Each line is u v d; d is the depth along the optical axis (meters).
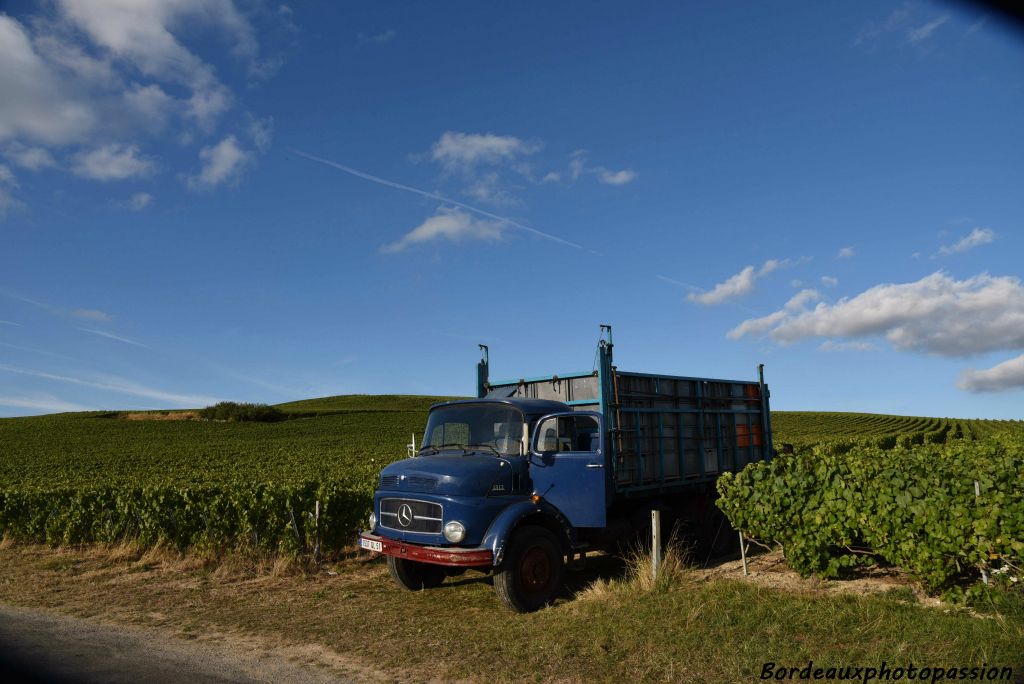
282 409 94.06
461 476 7.96
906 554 7.94
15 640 7.39
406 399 111.25
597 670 5.81
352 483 15.11
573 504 8.73
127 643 7.23
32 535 15.42
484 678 5.76
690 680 5.50
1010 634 6.12
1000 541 7.17
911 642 6.02
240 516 12.62
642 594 8.15
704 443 11.46
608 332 9.62
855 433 62.16
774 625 6.66
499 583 7.87
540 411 8.98
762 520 9.27
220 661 6.52
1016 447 18.44
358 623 7.80
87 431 70.62
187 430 71.38
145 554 13.05
